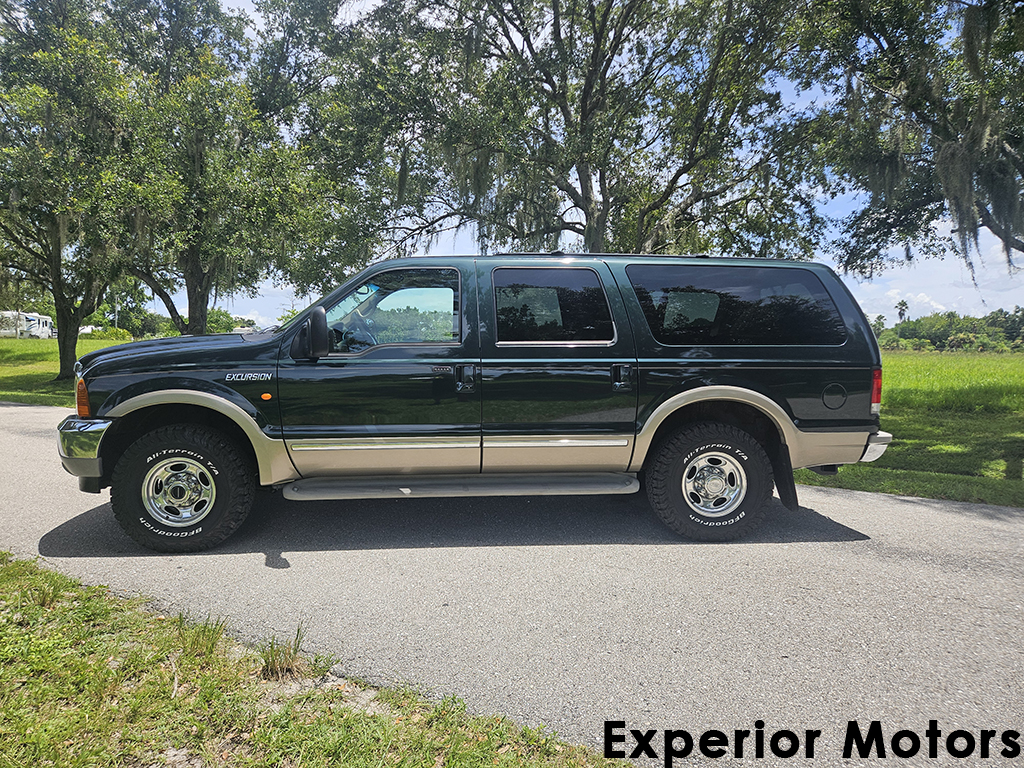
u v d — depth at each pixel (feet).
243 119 56.90
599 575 11.74
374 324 13.64
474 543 13.62
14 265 74.02
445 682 7.91
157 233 54.44
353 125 49.08
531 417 13.58
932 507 17.13
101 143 53.88
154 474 12.71
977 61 29.14
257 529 14.55
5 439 27.43
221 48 66.69
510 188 46.06
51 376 80.43
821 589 11.09
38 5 60.64
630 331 13.88
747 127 44.21
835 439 14.16
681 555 12.91
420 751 6.47
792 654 8.74
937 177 34.04
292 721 6.91
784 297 14.40
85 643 8.55
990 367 104.47
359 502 17.15
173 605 10.14
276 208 55.77
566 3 51.03
